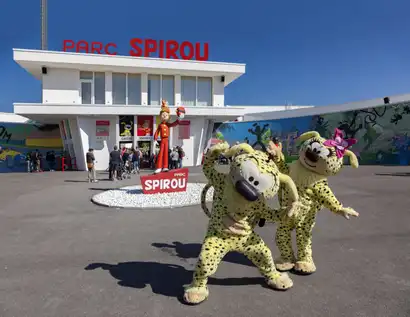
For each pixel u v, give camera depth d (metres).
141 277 4.14
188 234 6.19
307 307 3.30
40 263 4.69
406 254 4.85
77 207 9.12
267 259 3.56
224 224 3.33
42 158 27.52
